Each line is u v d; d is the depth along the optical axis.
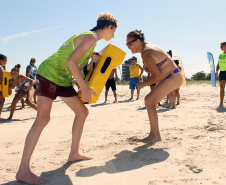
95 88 2.33
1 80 5.48
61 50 2.17
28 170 2.00
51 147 3.06
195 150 2.57
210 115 4.81
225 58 5.87
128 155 2.57
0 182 1.98
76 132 2.46
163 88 2.93
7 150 3.02
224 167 2.05
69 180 1.98
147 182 1.82
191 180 1.81
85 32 2.16
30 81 5.49
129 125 4.28
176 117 4.79
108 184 1.84
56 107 7.73
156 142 2.99
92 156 2.63
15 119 5.66
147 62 2.83
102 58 2.39
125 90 13.93
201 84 17.41
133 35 2.99
